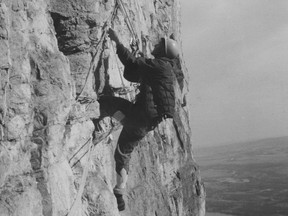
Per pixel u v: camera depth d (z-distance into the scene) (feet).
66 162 21.25
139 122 22.98
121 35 30.99
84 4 24.13
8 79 15.83
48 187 18.01
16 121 16.56
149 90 22.49
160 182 48.52
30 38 19.44
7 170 15.80
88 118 25.27
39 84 18.71
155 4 58.75
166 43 23.22
